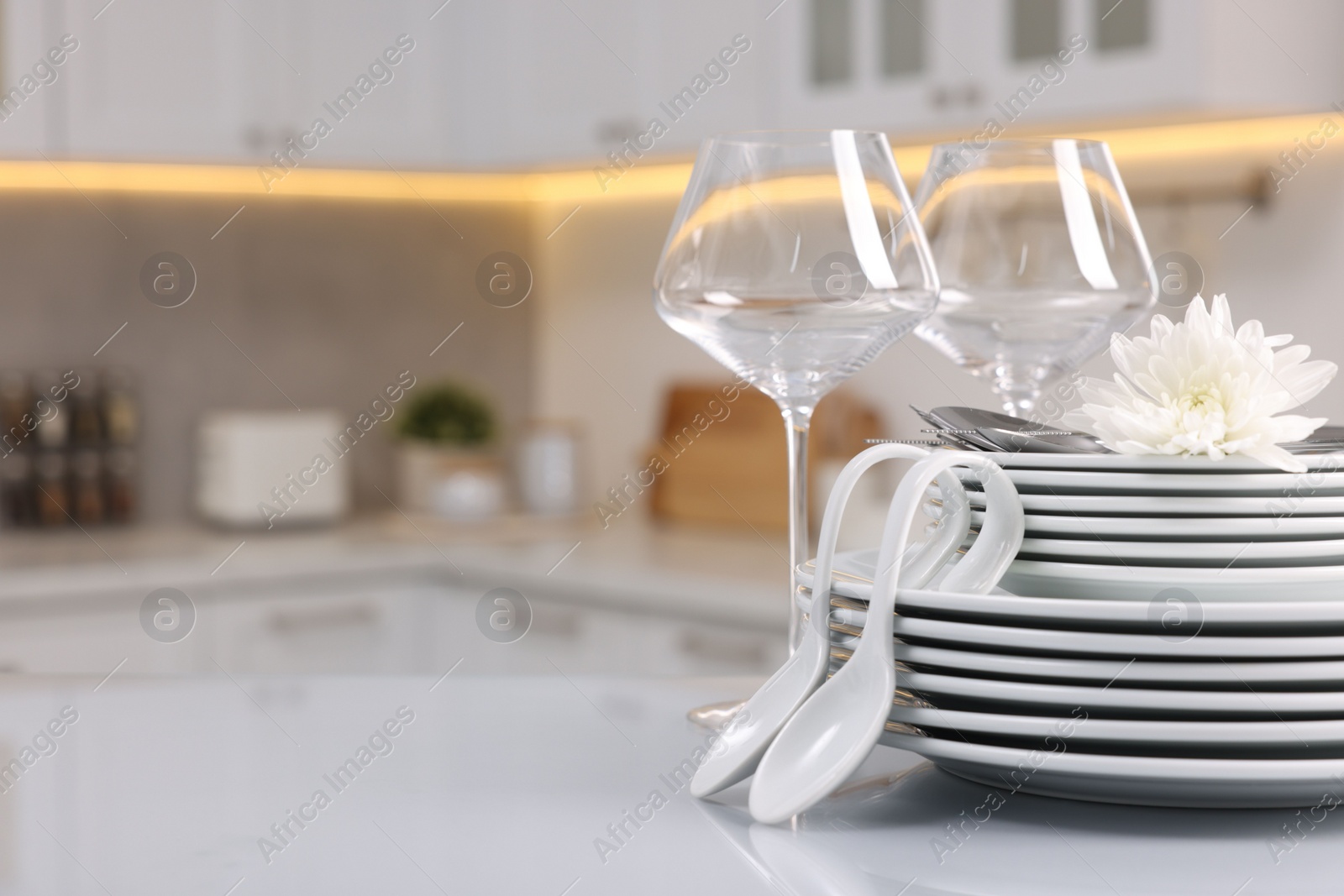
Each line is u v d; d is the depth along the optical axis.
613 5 3.47
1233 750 1.05
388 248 4.29
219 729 1.18
